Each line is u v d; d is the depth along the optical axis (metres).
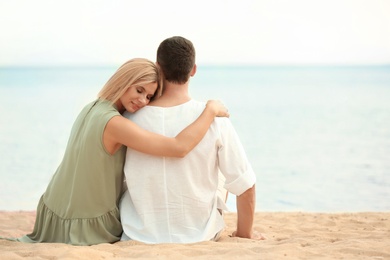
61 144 15.37
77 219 3.60
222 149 3.62
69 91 39.34
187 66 3.62
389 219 5.28
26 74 58.41
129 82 3.57
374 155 14.37
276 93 39.00
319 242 3.53
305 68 67.38
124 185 3.82
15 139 16.94
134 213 3.62
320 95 36.12
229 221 5.28
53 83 49.50
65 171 3.67
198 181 3.60
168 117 3.61
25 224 5.22
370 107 27.42
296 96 36.03
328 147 16.02
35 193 9.87
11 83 49.69
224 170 3.67
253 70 65.88
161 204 3.56
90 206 3.59
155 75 3.60
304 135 18.78
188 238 3.53
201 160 3.58
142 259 2.93
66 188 3.66
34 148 15.16
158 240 3.52
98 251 3.08
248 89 43.53
